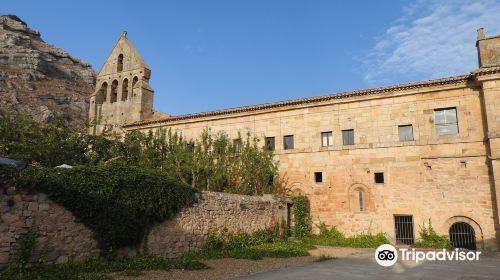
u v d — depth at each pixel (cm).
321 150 2884
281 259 1692
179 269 1338
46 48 12469
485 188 2322
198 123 3469
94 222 1334
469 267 1515
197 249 1777
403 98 2662
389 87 2675
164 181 1636
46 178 1212
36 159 2370
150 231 1541
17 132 2536
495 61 2344
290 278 1192
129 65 4153
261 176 2741
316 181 2881
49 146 2466
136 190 1491
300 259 1716
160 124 3653
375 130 2720
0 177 1100
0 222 1088
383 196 2611
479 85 2419
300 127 3009
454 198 2398
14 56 10612
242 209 2152
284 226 2525
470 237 2345
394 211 2558
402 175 2575
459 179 2405
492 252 2136
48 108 8625
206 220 1867
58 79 11256
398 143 2620
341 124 2848
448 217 2395
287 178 2973
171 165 2648
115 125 3956
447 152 2464
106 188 1384
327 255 1897
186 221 1739
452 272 1366
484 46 2408
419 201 2492
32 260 1142
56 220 1228
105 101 4228
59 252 1223
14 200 1128
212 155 2719
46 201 1209
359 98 2798
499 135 2234
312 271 1352
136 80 4103
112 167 1449
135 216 1471
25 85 9506
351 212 2702
